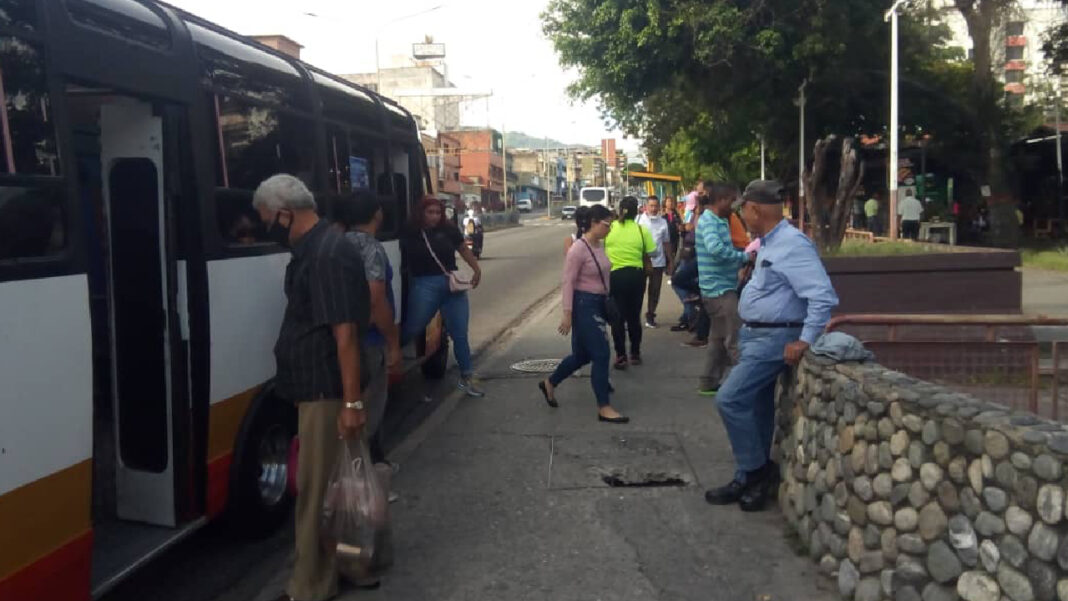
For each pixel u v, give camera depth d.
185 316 4.83
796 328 5.45
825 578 4.75
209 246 4.99
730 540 5.31
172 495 4.82
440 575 4.95
